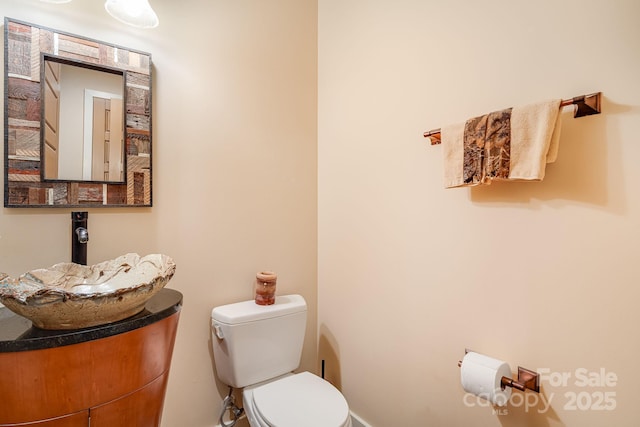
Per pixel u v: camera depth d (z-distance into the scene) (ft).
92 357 2.70
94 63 4.11
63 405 2.61
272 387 4.66
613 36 2.96
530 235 3.52
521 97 3.58
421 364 4.63
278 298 5.61
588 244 3.12
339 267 6.04
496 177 3.41
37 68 3.77
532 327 3.51
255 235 5.64
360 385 5.61
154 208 4.64
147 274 3.52
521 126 3.26
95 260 4.21
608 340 3.01
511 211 3.67
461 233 4.16
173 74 4.78
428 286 4.54
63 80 3.95
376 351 5.32
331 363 6.23
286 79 6.04
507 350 3.70
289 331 5.21
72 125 4.00
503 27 3.73
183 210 4.89
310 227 6.40
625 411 2.92
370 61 5.43
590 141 3.10
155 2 4.64
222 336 4.75
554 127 3.12
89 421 2.73
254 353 4.83
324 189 6.39
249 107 5.57
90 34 4.13
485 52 3.90
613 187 2.97
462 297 4.14
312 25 6.46
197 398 5.03
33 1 3.79
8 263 3.70
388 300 5.11
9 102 3.62
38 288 2.69
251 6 5.60
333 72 6.18
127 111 4.33
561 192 3.30
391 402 5.06
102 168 4.19
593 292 3.09
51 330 2.71
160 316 3.22
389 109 5.10
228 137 5.32
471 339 4.05
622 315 2.93
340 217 6.02
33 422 2.52
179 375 4.86
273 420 3.85
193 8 4.97
